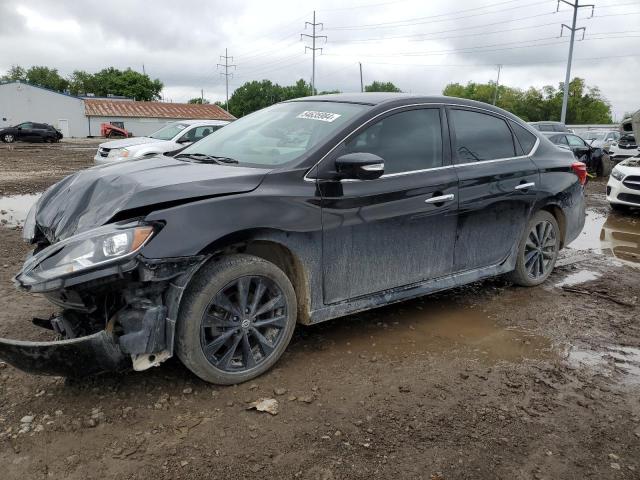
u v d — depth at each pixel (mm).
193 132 12766
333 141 3537
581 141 17453
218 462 2525
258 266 3158
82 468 2459
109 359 2797
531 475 2531
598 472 2574
